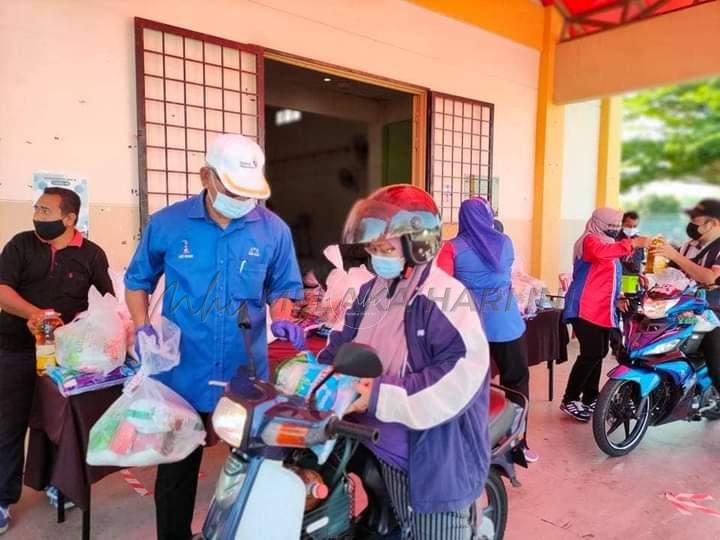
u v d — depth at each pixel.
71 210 2.22
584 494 2.63
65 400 1.88
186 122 3.48
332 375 1.22
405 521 1.45
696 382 3.15
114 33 3.17
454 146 5.33
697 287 3.25
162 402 1.54
